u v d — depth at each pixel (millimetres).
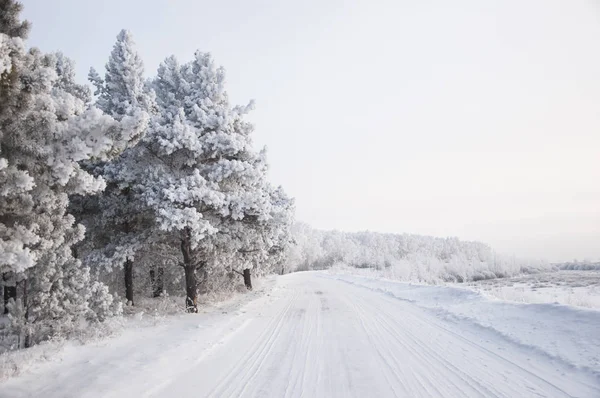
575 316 8664
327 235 176375
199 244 14969
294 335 10250
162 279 18812
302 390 5906
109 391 5895
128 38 15094
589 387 5562
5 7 6680
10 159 6258
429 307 15070
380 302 17828
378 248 141250
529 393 5445
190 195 13172
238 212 14250
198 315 13758
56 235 8062
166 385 6367
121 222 15195
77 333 9094
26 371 6734
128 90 14812
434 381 6109
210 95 16125
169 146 13422
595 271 61500
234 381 6484
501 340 8805
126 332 10219
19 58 5828
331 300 19094
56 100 7020
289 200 25641
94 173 14320
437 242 164125
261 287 30094
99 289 10086
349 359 7625
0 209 6234
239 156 16125
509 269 54500
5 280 8539
